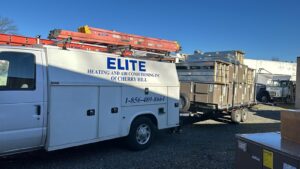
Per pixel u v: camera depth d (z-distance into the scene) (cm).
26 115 513
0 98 485
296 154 245
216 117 1221
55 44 616
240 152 310
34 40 620
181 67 1211
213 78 1105
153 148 753
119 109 667
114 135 658
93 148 734
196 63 1153
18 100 504
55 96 549
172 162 639
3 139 488
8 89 496
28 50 525
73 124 579
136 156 675
